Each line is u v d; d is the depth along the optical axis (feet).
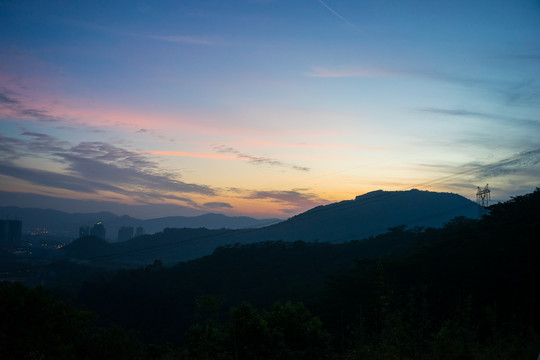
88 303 197.06
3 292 47.09
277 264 228.43
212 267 237.45
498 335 38.50
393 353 32.53
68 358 45.73
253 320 40.83
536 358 32.37
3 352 43.60
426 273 106.83
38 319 47.96
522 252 100.37
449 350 33.53
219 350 39.22
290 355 40.29
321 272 202.90
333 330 98.02
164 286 209.67
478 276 99.35
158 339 157.17
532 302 80.18
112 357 49.93
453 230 154.10
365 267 148.36
